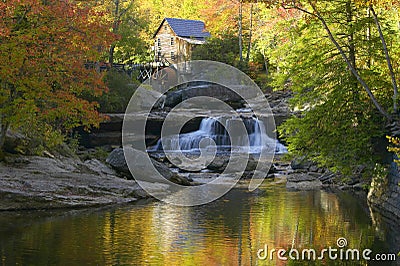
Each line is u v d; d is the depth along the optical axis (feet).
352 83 56.90
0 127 58.23
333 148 58.39
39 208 55.16
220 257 38.45
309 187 72.13
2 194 54.34
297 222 49.83
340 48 53.67
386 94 56.80
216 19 166.30
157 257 38.09
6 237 43.06
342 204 58.90
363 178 63.82
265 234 45.21
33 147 71.77
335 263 37.65
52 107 60.23
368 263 37.47
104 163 75.97
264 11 143.74
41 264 35.96
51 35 54.19
